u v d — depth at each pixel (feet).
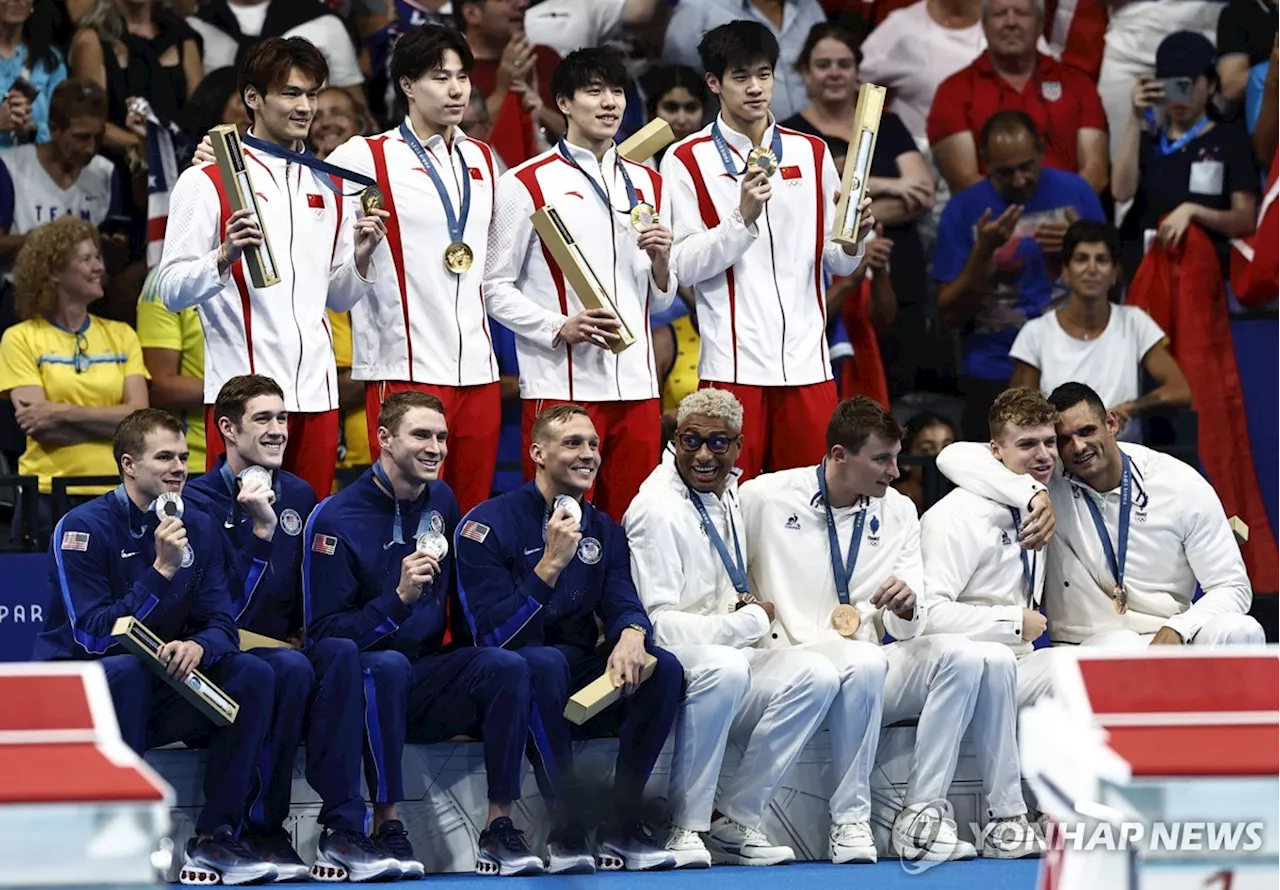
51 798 28.58
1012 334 108.47
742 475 84.17
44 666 31.17
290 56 77.61
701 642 73.87
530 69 108.58
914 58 113.80
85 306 93.86
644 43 111.04
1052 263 109.29
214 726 68.64
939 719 74.64
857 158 83.25
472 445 81.46
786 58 111.75
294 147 78.74
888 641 78.54
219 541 70.64
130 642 65.62
